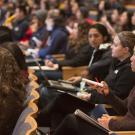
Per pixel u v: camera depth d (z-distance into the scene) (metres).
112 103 4.71
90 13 16.80
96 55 6.72
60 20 9.98
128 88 5.21
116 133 3.92
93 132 3.78
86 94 5.45
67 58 8.24
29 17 12.35
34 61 8.53
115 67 5.44
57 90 5.51
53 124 5.16
